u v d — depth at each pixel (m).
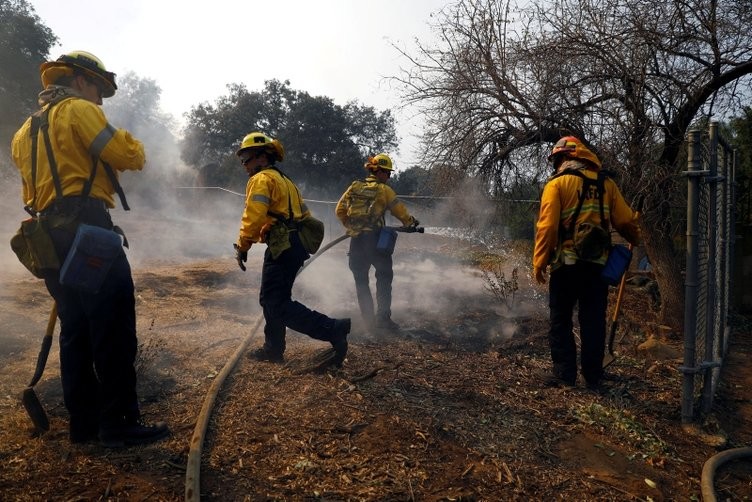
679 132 5.77
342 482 2.74
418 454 3.04
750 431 3.97
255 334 5.00
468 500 2.70
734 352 5.88
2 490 2.50
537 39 6.04
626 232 4.45
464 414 3.60
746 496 3.10
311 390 3.71
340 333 4.06
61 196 2.78
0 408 3.29
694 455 3.47
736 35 5.46
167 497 2.54
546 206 4.16
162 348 4.36
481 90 6.34
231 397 3.57
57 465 2.74
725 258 5.27
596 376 4.28
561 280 4.26
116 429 2.95
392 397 3.71
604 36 5.58
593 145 5.85
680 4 5.49
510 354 4.93
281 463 2.86
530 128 6.22
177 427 3.18
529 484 2.91
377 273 5.48
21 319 4.93
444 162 6.90
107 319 2.87
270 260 4.17
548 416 3.72
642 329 5.94
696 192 3.78
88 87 3.00
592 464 3.22
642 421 3.82
